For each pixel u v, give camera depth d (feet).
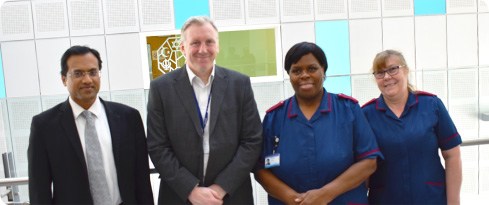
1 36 19.15
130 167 6.12
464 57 20.35
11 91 19.51
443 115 6.46
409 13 19.88
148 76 19.48
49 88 19.58
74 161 5.81
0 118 19.54
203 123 6.34
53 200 5.96
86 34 19.26
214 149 6.20
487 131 20.29
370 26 19.86
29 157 5.81
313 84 6.05
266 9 19.51
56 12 19.10
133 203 6.18
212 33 6.18
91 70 5.77
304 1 19.54
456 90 20.39
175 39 19.43
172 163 6.19
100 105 6.14
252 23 19.56
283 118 6.38
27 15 19.07
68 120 5.86
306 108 6.36
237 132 6.43
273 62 19.80
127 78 19.52
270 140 6.45
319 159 6.03
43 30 19.20
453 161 6.48
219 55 19.58
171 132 6.27
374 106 6.68
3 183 7.14
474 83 20.39
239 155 6.31
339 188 5.88
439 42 20.16
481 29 20.22
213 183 6.33
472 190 19.57
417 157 6.32
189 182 6.08
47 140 5.80
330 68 19.94
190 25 6.17
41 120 5.85
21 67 19.40
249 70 19.81
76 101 5.91
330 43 19.83
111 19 19.21
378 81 6.47
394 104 6.55
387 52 6.44
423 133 6.29
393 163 6.39
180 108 6.26
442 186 6.50
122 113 6.17
